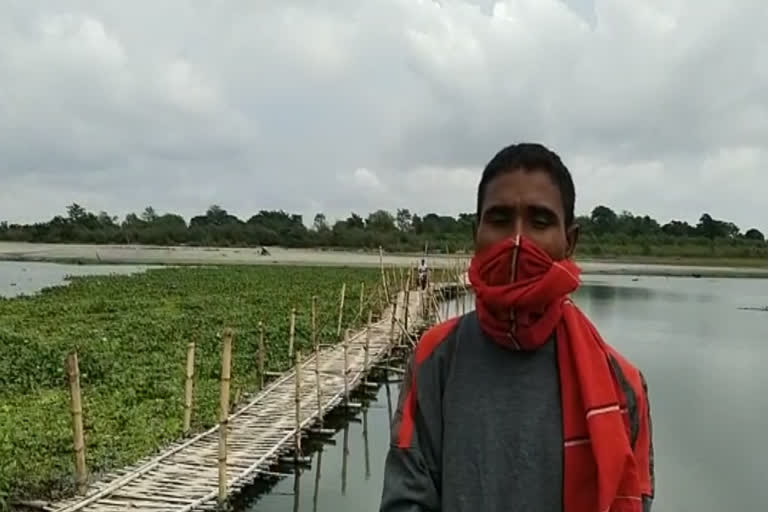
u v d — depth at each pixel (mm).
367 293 41719
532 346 2252
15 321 28078
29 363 18234
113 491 10258
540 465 2184
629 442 2230
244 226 118500
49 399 15695
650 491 2275
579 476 2168
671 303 50844
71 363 10062
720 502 12328
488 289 2215
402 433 2352
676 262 107500
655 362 26812
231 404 15695
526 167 2334
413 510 2260
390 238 106062
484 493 2191
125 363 19500
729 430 17172
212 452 12219
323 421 15688
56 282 53125
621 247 111125
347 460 14711
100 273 62531
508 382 2266
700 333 35125
